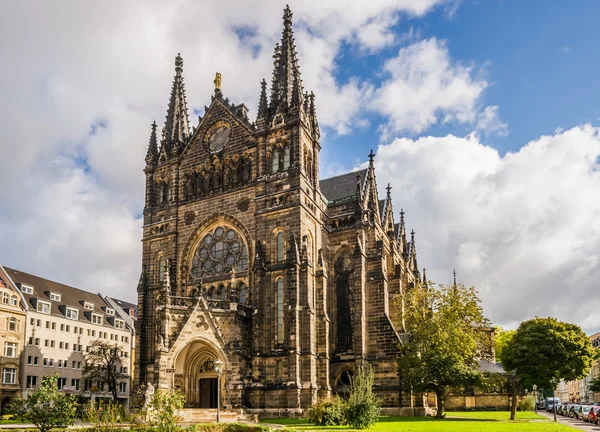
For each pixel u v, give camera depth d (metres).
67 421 38.91
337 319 79.06
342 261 81.06
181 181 82.31
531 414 82.38
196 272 77.81
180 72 90.94
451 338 68.25
